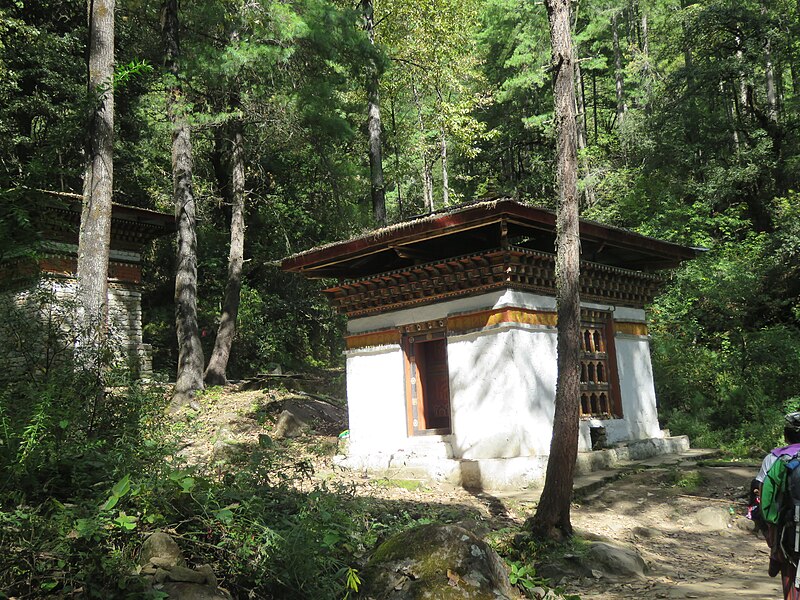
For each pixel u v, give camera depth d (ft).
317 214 106.01
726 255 84.94
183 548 19.29
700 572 28.76
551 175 138.82
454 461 43.47
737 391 62.44
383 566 20.74
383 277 48.55
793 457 15.64
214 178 112.57
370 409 50.49
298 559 19.29
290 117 75.20
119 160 99.86
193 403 65.46
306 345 106.42
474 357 44.83
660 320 78.38
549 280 46.39
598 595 25.36
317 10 68.28
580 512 37.96
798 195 89.20
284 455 25.82
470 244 48.21
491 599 19.72
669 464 47.03
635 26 150.30
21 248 24.66
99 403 24.76
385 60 72.79
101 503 18.88
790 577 15.11
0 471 19.40
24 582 16.58
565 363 31.32
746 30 108.47
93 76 42.34
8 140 80.33
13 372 24.82
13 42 86.58
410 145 112.88
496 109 147.02
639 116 111.45
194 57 68.08
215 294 105.91
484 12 130.82
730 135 111.55
